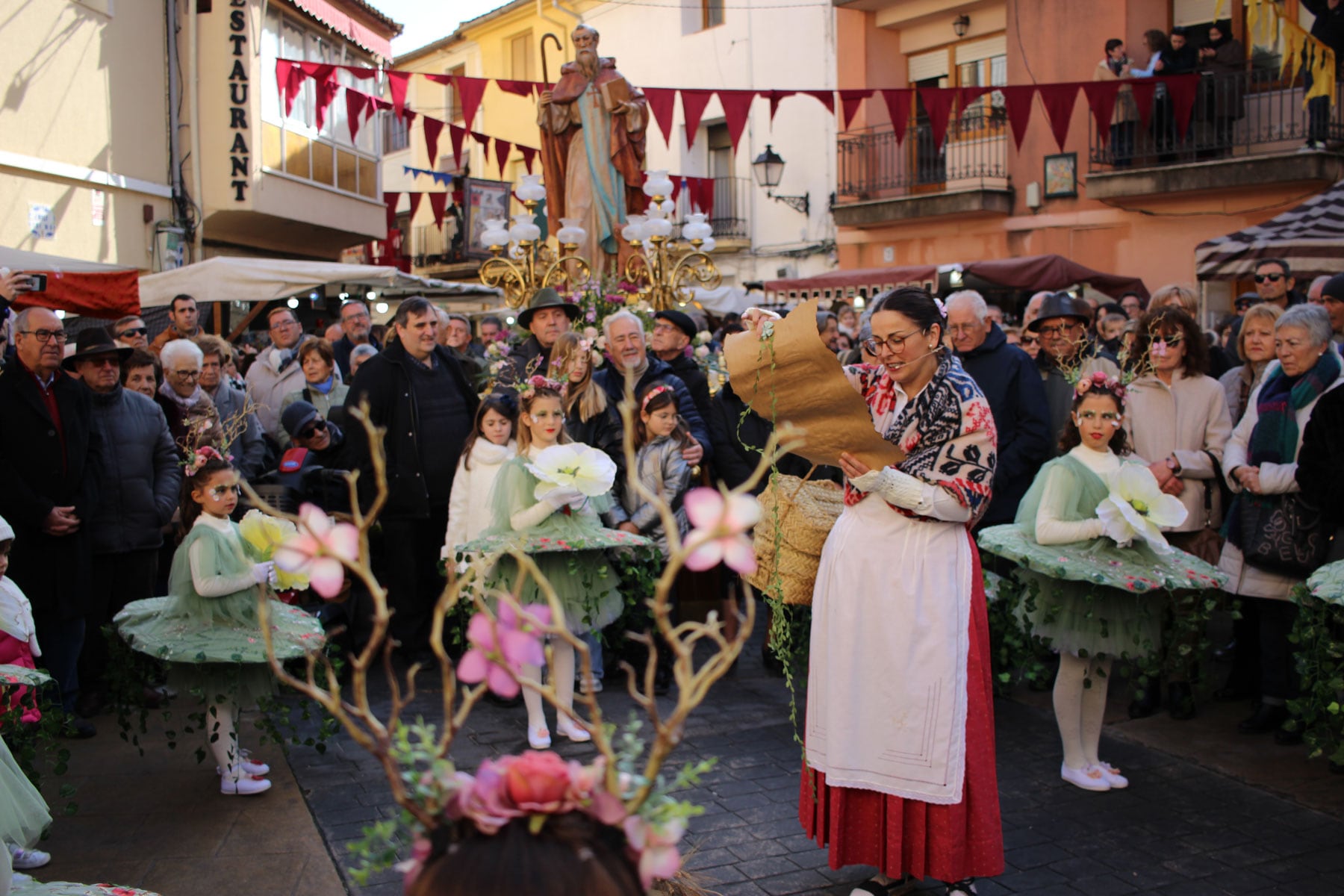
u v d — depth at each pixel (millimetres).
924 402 3293
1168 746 5066
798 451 3361
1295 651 4746
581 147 9531
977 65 19234
